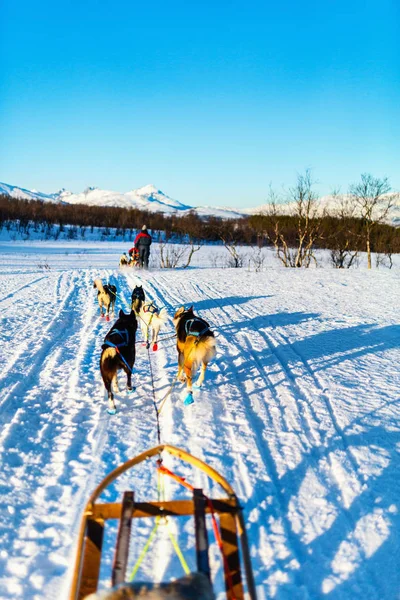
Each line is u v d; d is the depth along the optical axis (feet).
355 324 41.01
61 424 20.12
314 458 18.12
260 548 13.02
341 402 23.57
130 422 20.49
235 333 36.81
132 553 12.60
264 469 17.01
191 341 22.89
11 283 64.64
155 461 17.25
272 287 62.64
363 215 109.09
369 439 19.69
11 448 17.75
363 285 64.95
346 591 11.65
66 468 16.63
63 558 12.48
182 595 7.45
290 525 14.08
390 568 12.38
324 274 77.61
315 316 44.09
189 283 66.23
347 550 13.07
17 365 27.27
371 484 16.30
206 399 23.26
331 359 30.81
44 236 261.44
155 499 14.80
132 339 22.70
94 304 48.49
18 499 14.80
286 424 20.94
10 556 12.44
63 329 37.17
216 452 17.98
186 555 12.56
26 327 37.14
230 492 10.55
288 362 29.76
